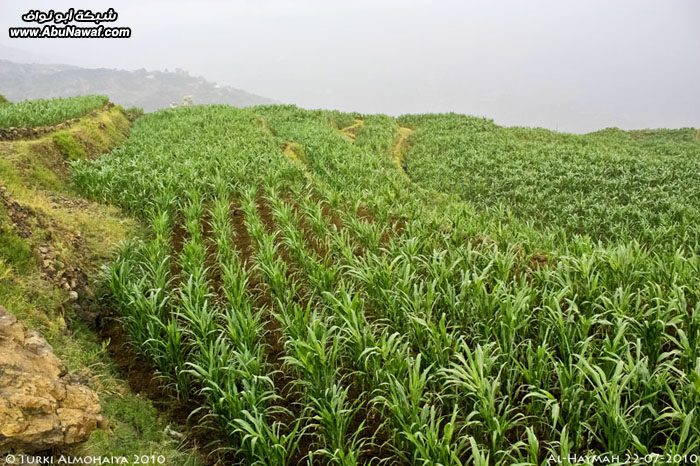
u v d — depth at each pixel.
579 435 3.71
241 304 5.89
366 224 8.92
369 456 4.30
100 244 8.44
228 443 4.33
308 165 20.33
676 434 3.85
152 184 11.59
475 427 4.16
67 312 5.85
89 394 4.06
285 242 8.28
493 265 6.32
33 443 3.16
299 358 4.53
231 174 14.01
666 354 3.98
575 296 5.12
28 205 7.65
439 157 26.91
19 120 15.73
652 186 17.94
